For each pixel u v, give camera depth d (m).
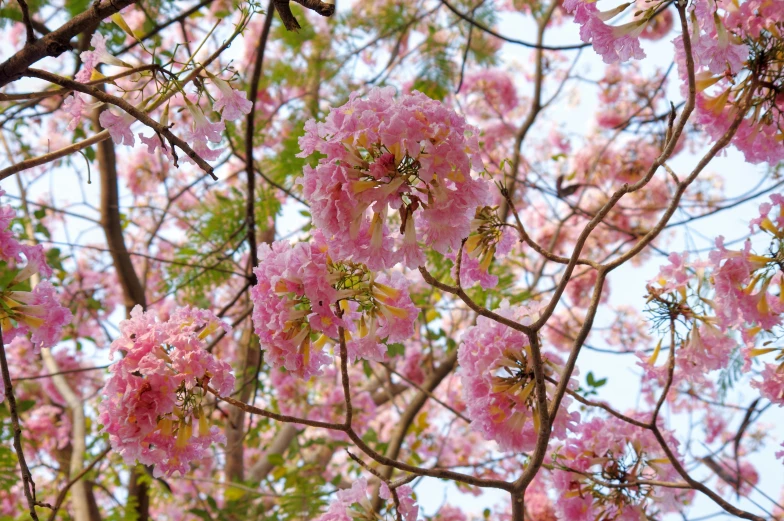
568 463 3.06
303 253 2.06
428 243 1.96
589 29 2.14
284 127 6.18
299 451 6.68
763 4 2.41
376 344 2.24
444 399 8.32
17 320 2.48
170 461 2.19
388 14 6.32
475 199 1.93
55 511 2.29
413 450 6.38
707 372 2.94
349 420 2.10
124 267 5.56
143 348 2.19
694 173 2.16
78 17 2.01
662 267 2.93
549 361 2.57
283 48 6.15
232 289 7.22
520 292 5.15
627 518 2.98
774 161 2.63
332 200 1.88
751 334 3.00
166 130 1.91
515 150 6.32
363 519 2.75
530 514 5.46
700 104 2.63
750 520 2.57
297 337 2.09
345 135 1.88
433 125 1.89
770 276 2.75
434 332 5.99
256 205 5.37
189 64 2.20
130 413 2.13
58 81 1.95
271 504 6.41
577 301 7.53
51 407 7.02
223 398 2.13
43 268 2.54
